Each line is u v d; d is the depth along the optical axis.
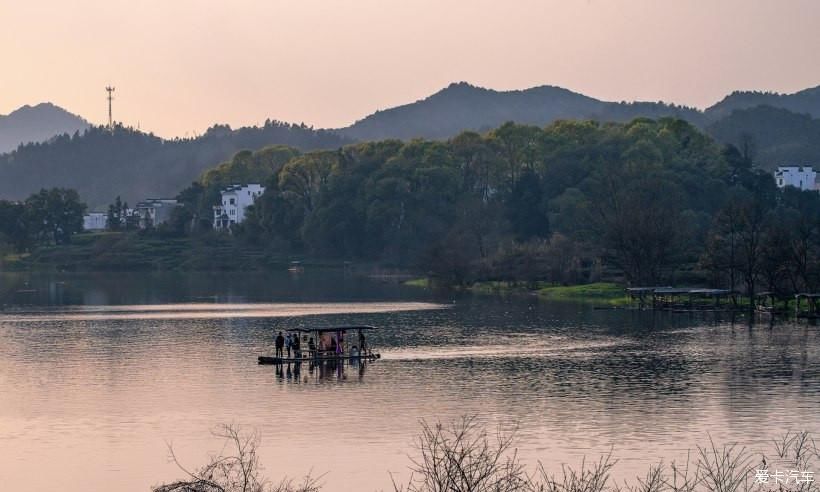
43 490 85.81
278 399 119.06
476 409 112.38
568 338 173.88
